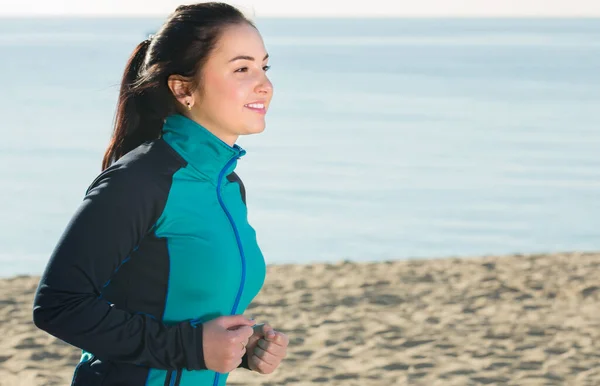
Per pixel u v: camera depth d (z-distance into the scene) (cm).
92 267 191
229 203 215
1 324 738
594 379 604
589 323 753
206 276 204
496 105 4125
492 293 861
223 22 213
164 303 203
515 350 673
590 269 968
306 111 3847
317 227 1548
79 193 1856
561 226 1575
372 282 907
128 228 195
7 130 3000
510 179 2086
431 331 725
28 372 611
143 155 205
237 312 215
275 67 7950
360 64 8481
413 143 2789
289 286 890
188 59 212
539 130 3106
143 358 194
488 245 1434
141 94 221
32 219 1591
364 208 1728
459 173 2186
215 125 217
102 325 189
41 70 6962
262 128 219
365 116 3650
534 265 995
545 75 6606
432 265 997
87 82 5450
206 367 197
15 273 1223
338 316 770
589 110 3816
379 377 607
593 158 2397
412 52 12062
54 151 2509
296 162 2325
